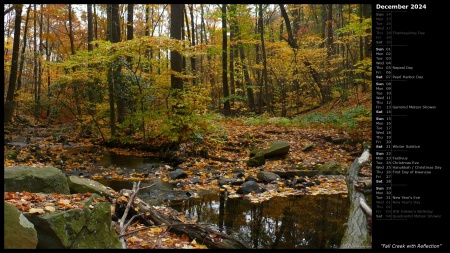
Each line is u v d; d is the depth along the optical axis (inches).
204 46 430.9
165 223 176.2
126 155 432.5
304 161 372.8
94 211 137.9
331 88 705.6
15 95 739.4
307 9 1042.7
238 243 165.0
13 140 503.5
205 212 224.1
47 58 805.2
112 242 140.4
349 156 373.7
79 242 125.3
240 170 347.3
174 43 389.1
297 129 513.3
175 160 395.5
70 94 541.0
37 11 737.0
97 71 467.2
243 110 752.3
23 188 178.7
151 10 844.6
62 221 123.0
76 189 208.8
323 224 199.8
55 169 199.3
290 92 771.4
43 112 896.9
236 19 695.7
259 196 262.1
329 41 708.7
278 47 700.0
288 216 214.8
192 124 429.1
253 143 444.8
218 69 886.4
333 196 259.4
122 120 516.1
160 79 466.9
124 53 411.5
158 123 464.1
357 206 170.4
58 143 506.9
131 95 470.6
